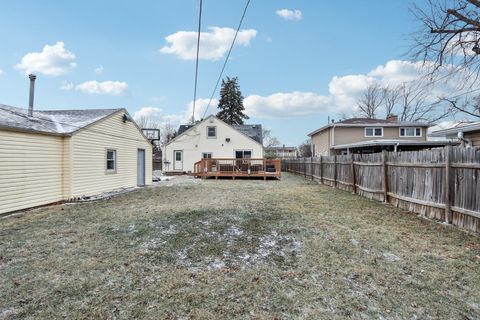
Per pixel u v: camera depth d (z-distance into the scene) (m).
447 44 6.48
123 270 3.21
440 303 2.49
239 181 15.10
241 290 2.76
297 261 3.46
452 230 4.56
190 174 21.44
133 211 6.46
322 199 8.09
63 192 8.33
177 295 2.66
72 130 8.52
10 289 2.76
